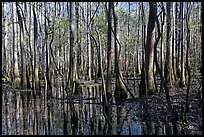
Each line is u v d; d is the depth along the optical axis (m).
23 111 17.34
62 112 16.83
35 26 29.56
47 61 27.53
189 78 13.90
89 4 34.03
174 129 12.59
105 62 40.59
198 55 25.69
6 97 23.12
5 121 14.89
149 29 19.69
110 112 16.22
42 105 19.25
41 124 14.16
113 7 20.31
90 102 19.86
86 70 39.47
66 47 42.97
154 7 14.36
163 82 13.34
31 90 27.55
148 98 18.56
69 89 24.34
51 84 27.17
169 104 13.41
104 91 17.31
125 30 40.56
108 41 19.58
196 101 16.12
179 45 26.84
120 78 19.84
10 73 36.47
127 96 19.94
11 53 41.78
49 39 32.31
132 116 15.12
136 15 36.72
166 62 23.56
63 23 27.30
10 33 41.03
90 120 14.70
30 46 29.92
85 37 38.56
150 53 19.70
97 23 23.89
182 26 24.38
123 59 45.41
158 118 14.24
